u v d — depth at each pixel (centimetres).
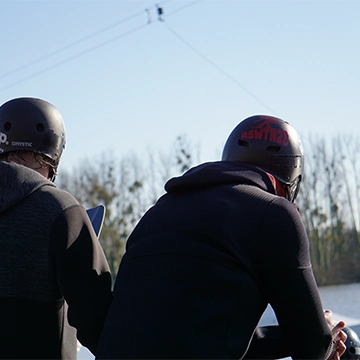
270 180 232
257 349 234
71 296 233
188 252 208
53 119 267
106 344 209
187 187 229
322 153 3884
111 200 3675
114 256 3309
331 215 3828
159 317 201
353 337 274
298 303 209
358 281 3522
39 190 243
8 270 233
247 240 208
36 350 232
